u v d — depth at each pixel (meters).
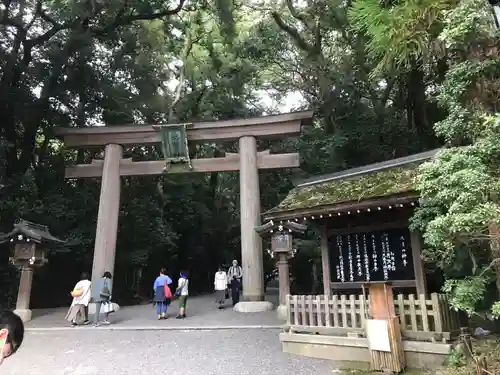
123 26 17.23
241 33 19.39
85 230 16.55
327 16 14.50
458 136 4.76
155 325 9.91
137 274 19.89
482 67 4.39
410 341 5.59
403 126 15.02
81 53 16.05
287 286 10.88
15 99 15.42
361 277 7.61
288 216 7.80
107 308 10.31
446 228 4.16
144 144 14.64
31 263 11.29
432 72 8.96
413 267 6.98
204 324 9.94
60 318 11.67
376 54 5.58
